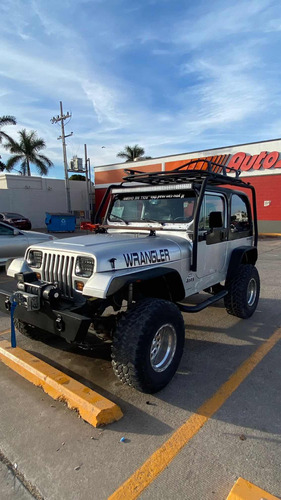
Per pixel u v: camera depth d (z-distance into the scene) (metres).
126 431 2.37
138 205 4.17
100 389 2.91
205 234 3.78
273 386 2.98
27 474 1.98
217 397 2.80
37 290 2.74
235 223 4.63
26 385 2.98
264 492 1.78
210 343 3.94
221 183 4.38
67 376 2.90
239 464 2.05
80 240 3.35
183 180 4.25
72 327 2.48
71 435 2.32
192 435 2.32
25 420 2.48
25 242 8.15
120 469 2.02
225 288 4.57
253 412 2.59
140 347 2.56
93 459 2.10
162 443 2.24
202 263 3.82
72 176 51.91
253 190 5.07
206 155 23.70
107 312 4.43
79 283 2.83
